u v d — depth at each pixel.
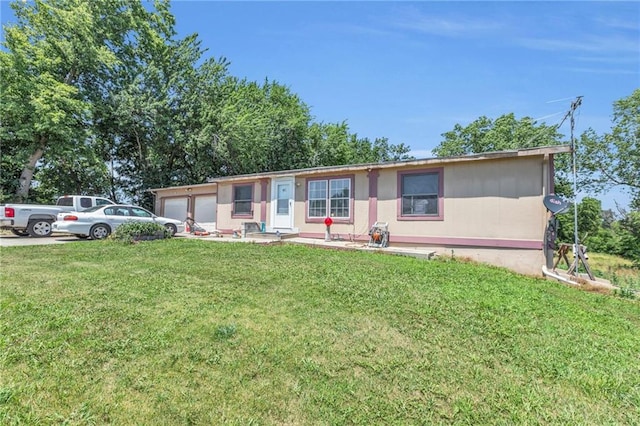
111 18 20.23
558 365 3.23
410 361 3.21
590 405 2.66
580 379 3.00
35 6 17.30
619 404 2.69
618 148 19.72
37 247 9.84
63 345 3.28
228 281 5.85
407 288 5.62
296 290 5.34
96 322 3.84
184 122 22.05
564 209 7.71
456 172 9.44
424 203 9.95
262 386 2.74
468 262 8.84
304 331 3.78
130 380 2.76
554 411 2.57
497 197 8.84
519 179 8.59
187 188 17.92
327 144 28.16
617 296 6.70
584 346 3.71
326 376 2.91
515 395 2.73
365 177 11.12
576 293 6.50
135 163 23.97
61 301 4.57
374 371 3.02
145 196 22.83
